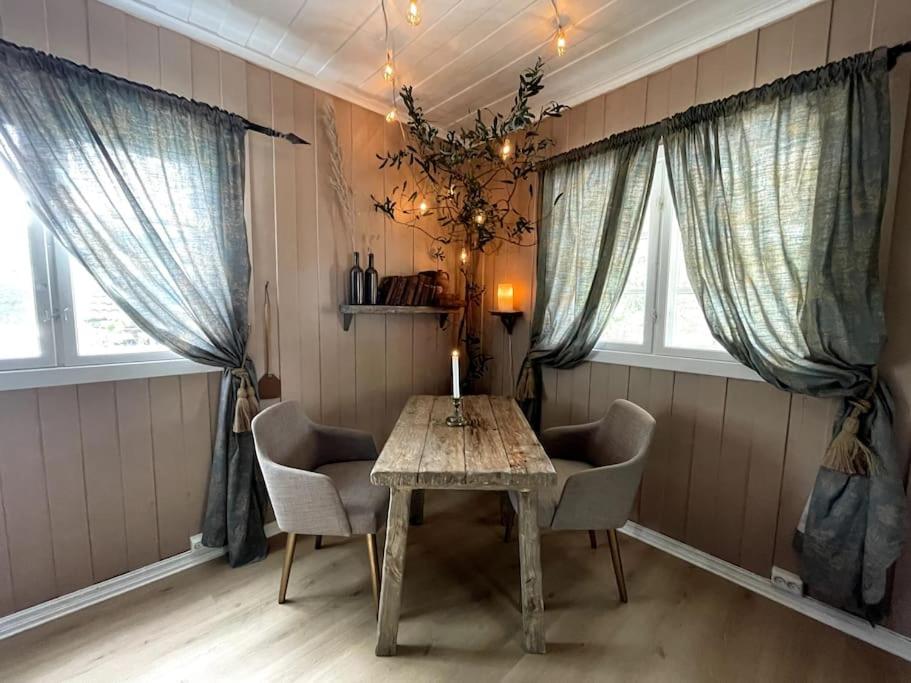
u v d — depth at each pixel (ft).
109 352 5.59
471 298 9.88
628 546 7.14
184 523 6.34
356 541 7.21
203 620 5.34
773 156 5.36
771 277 5.45
